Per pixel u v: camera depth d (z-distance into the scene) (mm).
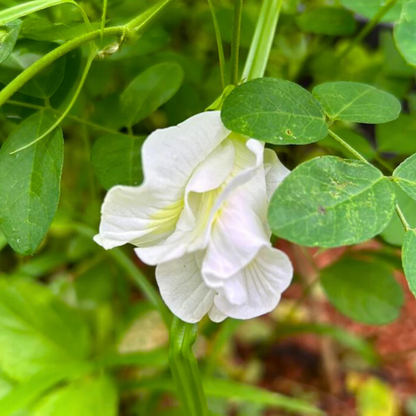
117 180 195
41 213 171
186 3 271
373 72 286
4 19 164
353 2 227
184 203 153
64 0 172
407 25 191
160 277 162
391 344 411
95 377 276
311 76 293
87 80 243
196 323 175
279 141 154
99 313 306
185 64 259
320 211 140
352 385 387
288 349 408
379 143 231
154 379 272
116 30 178
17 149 179
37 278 382
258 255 154
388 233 193
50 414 244
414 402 375
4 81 190
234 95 156
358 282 253
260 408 348
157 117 280
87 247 303
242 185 154
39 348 270
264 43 184
